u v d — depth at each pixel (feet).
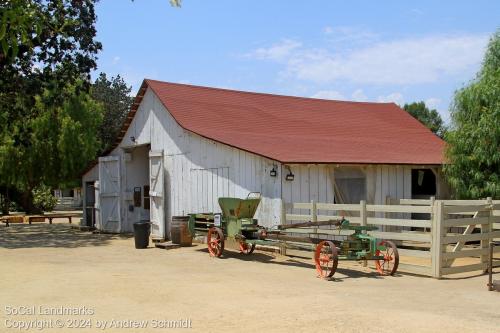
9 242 65.51
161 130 68.85
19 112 82.99
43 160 117.19
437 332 22.84
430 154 65.46
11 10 15.31
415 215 60.34
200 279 36.83
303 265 43.88
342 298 30.12
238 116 69.26
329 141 64.85
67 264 44.80
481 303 29.04
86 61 76.23
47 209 145.28
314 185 52.54
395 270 38.52
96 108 128.36
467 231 39.75
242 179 54.90
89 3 74.69
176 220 58.03
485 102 56.29
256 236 47.80
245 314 26.14
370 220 42.34
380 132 77.10
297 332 22.85
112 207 77.30
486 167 55.77
